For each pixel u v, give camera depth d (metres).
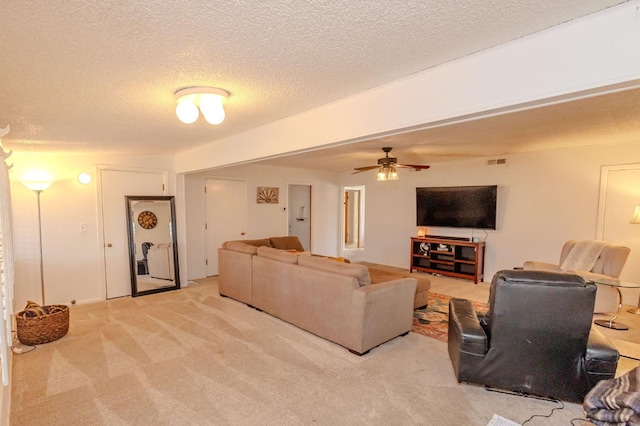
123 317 3.93
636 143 4.31
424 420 2.08
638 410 1.34
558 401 2.28
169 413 2.13
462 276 5.94
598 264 3.98
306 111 2.87
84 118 2.68
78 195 4.46
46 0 1.14
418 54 1.80
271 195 7.16
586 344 2.16
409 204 7.01
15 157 4.02
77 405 2.21
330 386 2.46
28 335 3.10
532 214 5.30
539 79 1.60
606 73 1.42
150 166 5.07
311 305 3.41
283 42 1.59
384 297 3.12
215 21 1.36
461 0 1.28
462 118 1.95
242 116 3.04
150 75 1.92
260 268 4.09
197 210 6.03
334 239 8.63
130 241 4.83
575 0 1.32
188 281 5.80
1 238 1.87
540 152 5.17
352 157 5.75
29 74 1.79
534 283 2.12
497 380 2.32
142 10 1.25
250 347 3.12
